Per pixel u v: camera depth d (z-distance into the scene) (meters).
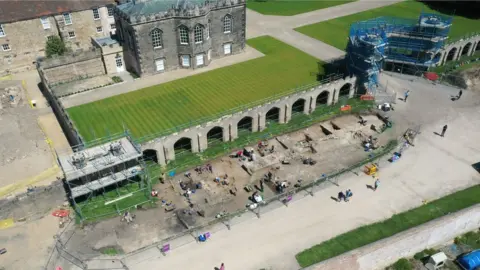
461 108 61.03
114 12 70.94
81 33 81.06
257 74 71.00
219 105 61.47
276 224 41.78
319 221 42.09
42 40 76.56
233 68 73.50
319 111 61.06
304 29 91.56
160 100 63.44
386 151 51.97
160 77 70.88
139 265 37.47
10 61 74.44
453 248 41.34
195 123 56.81
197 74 71.56
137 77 71.31
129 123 57.56
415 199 44.84
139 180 47.72
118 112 60.41
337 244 39.41
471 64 74.50
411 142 53.56
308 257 38.16
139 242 39.75
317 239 40.06
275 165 49.91
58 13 76.06
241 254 38.59
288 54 78.69
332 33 88.81
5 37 72.19
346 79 61.38
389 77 69.38
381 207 43.75
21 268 37.00
